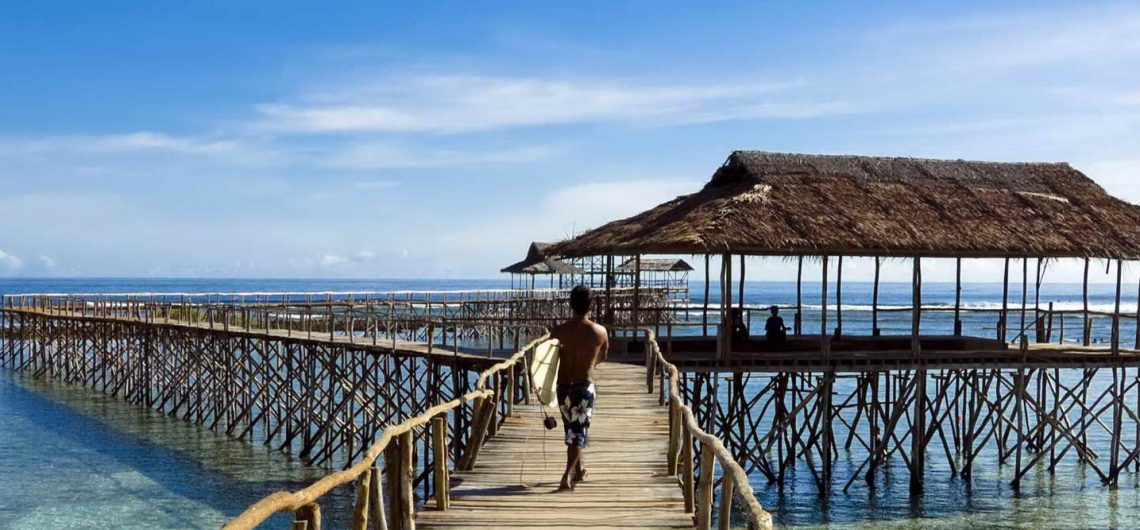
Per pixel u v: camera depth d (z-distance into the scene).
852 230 21.98
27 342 54.53
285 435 30.33
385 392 26.83
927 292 185.12
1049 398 38.22
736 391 23.75
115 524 19.89
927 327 72.31
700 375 23.25
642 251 22.11
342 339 28.78
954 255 22.41
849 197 23.81
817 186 24.16
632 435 13.41
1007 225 23.53
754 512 5.30
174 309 41.56
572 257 26.84
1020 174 27.02
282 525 19.72
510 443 12.74
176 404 36.34
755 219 21.81
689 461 9.11
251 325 36.00
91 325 44.16
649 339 19.58
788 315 86.12
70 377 46.09
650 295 49.12
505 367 13.92
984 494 23.22
